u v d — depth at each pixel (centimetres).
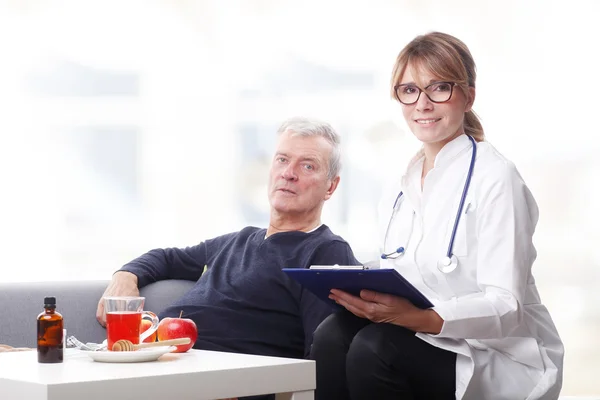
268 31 516
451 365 200
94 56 529
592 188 457
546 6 462
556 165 462
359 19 501
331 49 505
